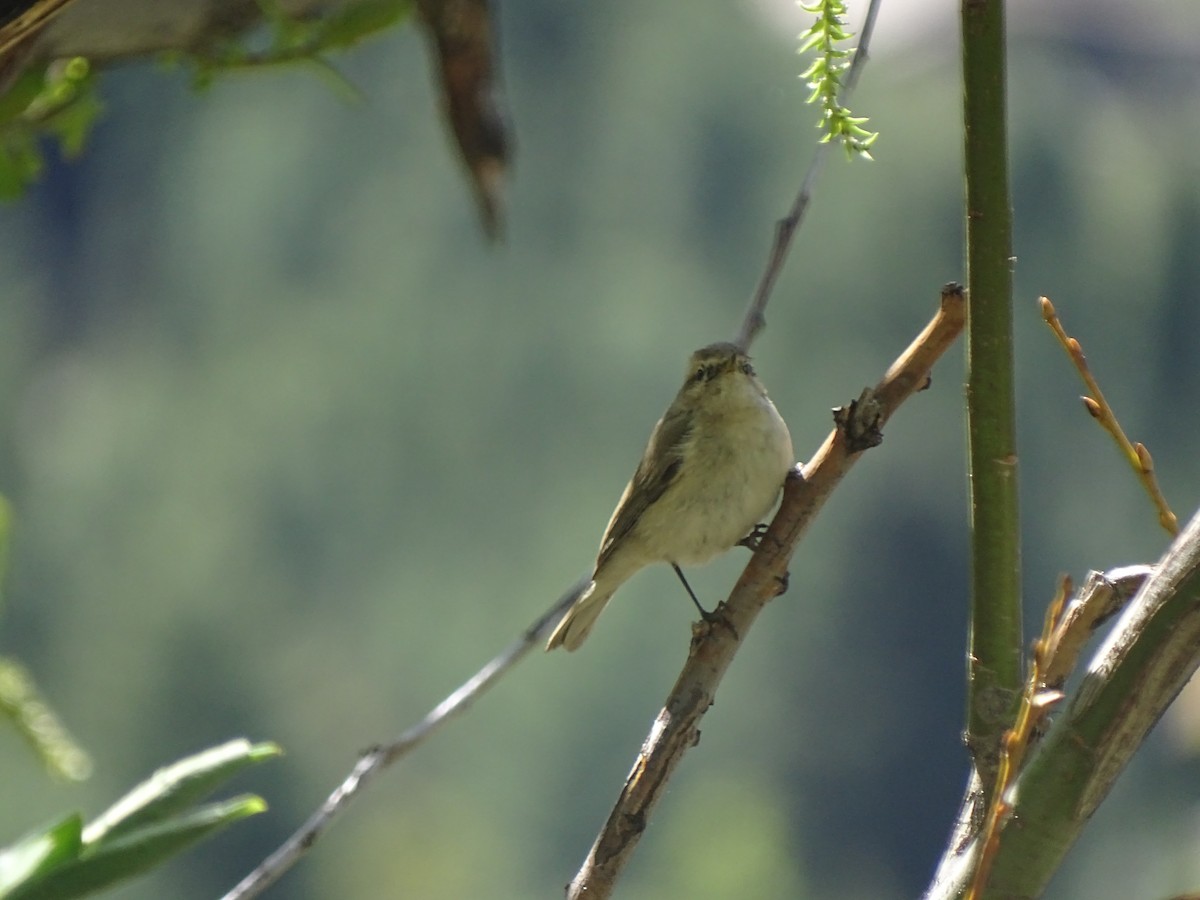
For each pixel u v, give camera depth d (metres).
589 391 38.31
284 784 31.47
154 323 41.81
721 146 41.41
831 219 36.97
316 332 39.12
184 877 29.25
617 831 3.27
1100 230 33.97
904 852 31.38
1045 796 2.55
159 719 32.47
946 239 36.25
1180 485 31.94
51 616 34.22
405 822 30.48
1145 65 38.38
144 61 4.59
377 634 35.28
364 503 37.16
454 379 38.41
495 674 4.13
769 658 32.38
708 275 39.44
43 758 3.44
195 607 33.78
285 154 42.53
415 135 42.38
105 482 36.28
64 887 3.05
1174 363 33.25
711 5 43.09
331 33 4.48
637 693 31.06
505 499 37.44
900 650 32.34
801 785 31.59
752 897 27.20
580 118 42.09
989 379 2.99
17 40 3.57
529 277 39.91
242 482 36.72
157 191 44.25
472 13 5.06
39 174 4.71
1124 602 2.96
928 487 33.12
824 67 3.18
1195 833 11.80
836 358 36.22
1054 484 31.84
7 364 42.16
